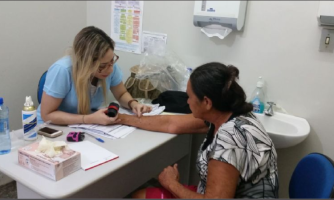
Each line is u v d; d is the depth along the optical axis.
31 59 2.12
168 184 1.27
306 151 1.79
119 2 2.31
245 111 1.19
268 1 1.75
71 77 1.62
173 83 2.05
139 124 1.61
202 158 1.27
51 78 1.58
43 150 1.15
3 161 1.19
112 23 2.39
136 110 1.73
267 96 1.87
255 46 1.85
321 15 1.53
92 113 1.69
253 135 1.12
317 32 1.64
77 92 1.63
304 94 1.74
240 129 1.13
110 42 1.60
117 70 1.89
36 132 1.40
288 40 1.74
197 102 1.19
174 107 1.82
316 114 1.72
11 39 1.97
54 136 1.42
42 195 1.01
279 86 1.82
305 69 1.71
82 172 1.14
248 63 1.89
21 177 1.08
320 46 1.64
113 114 1.59
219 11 1.80
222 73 1.13
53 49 2.27
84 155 1.26
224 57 1.97
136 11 2.25
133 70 2.07
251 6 1.81
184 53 2.12
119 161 1.24
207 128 1.55
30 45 2.09
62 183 1.06
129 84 2.05
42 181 1.06
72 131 1.52
